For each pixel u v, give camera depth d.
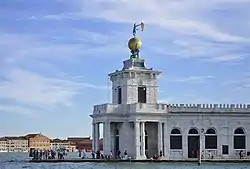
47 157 165.75
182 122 159.25
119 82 162.62
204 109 160.38
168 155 157.62
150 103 158.25
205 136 160.00
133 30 166.75
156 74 162.62
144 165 138.88
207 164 145.88
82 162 151.12
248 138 161.75
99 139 162.75
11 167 136.12
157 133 158.62
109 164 142.75
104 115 156.88
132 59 163.00
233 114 161.50
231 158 159.88
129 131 156.75
